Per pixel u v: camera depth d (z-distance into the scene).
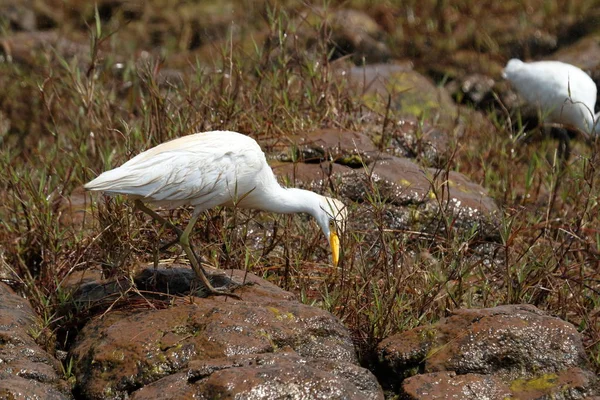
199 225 12.50
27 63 20.84
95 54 15.51
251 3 24.36
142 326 9.78
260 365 8.94
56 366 9.78
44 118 18.73
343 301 11.36
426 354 9.84
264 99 15.67
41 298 11.06
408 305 11.28
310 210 11.06
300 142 14.51
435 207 13.63
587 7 24.30
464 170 16.33
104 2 24.94
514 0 24.97
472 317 9.95
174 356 9.32
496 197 15.26
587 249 12.63
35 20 23.98
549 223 13.70
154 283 11.00
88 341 9.97
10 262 12.70
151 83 14.78
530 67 19.47
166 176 10.05
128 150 12.65
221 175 10.26
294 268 12.09
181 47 23.27
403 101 18.59
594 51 22.16
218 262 12.12
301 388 8.58
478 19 24.23
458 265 11.87
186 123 14.02
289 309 10.02
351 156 14.30
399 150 15.81
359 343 10.88
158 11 24.80
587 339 11.21
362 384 9.12
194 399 8.56
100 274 11.81
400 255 12.15
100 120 16.02
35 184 14.77
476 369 9.52
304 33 21.00
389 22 24.03
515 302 11.66
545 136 19.12
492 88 21.45
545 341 9.62
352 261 11.70
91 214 13.05
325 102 15.93
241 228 12.96
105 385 9.27
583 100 18.59
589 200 13.40
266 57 16.53
